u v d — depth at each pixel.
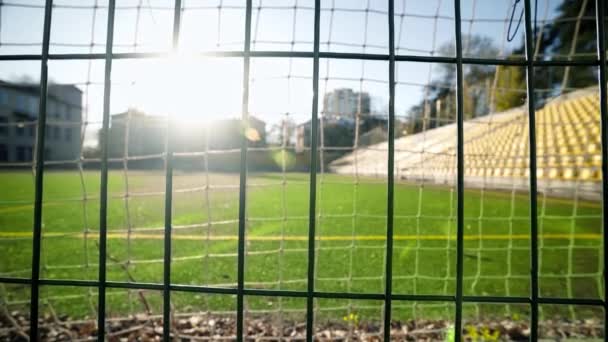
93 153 22.45
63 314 2.97
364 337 2.62
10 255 5.15
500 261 5.02
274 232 7.23
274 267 4.59
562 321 2.88
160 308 3.12
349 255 5.18
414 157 9.48
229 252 5.50
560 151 12.72
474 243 6.28
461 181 0.96
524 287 3.88
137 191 16.50
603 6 0.95
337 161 19.23
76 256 5.09
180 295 3.42
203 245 5.94
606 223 0.95
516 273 4.48
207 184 2.87
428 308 3.13
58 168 36.72
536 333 0.98
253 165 28.38
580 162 11.45
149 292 3.46
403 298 0.99
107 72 0.99
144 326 2.68
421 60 0.98
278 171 28.06
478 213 9.61
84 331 2.67
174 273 4.25
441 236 6.68
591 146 11.69
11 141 36.28
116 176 24.50
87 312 3.01
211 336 2.62
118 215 10.02
